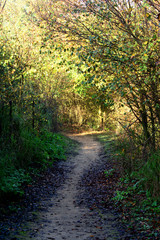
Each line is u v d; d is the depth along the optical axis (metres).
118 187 9.13
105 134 27.34
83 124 34.78
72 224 6.25
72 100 34.59
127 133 10.34
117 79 7.49
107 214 6.96
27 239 5.03
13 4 15.38
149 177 7.71
